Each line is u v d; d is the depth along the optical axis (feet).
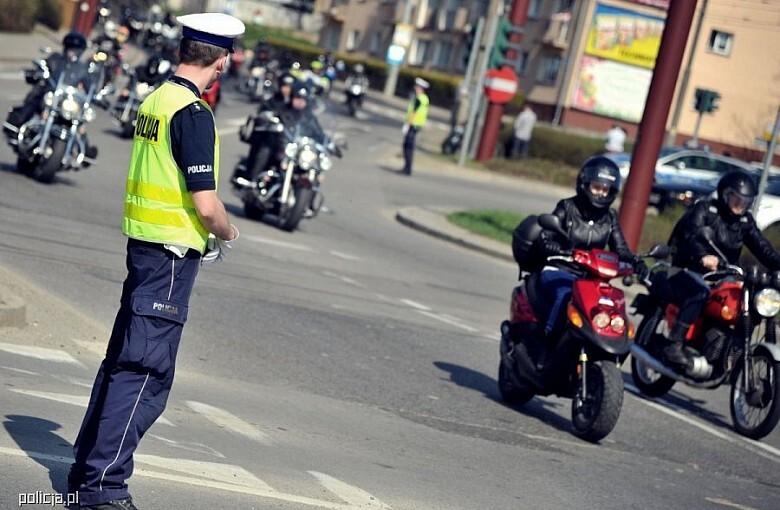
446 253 221.66
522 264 103.50
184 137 50.52
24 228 139.23
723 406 125.80
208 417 76.64
